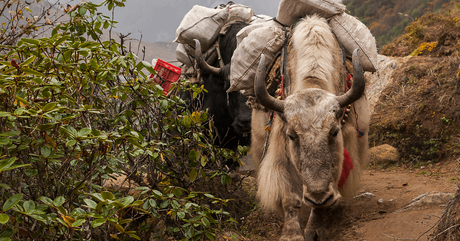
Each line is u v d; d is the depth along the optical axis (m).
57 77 2.19
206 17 4.35
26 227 1.99
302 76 2.83
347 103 2.48
